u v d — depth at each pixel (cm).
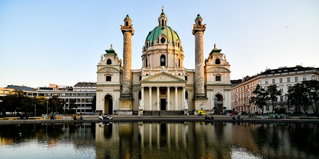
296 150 1991
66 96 14250
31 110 9112
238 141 2455
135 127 4169
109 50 9906
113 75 9562
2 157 1822
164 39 10238
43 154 1908
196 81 8862
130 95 8944
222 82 9344
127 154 1862
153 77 8869
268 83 9981
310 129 3706
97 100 9475
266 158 1712
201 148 2084
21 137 2878
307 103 7744
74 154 1891
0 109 8888
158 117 6969
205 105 8656
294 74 9262
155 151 1964
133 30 9275
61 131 3544
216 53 9506
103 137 2817
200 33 8881
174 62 10162
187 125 4594
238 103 13388
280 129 3703
